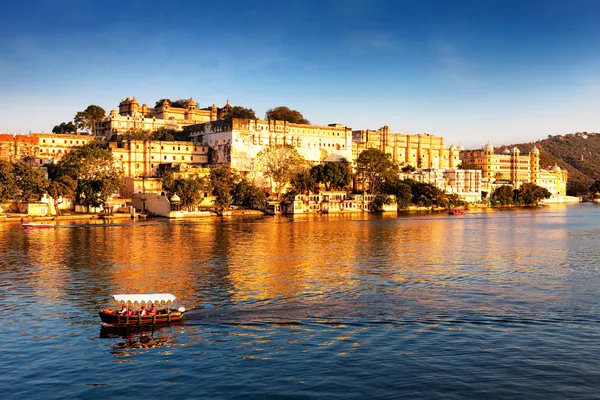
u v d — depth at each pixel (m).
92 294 63.47
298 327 50.41
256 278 72.69
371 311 55.72
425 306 57.78
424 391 37.00
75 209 180.62
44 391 37.50
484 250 101.69
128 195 195.00
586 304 58.69
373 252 97.94
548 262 87.25
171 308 53.69
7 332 49.12
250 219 179.62
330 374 39.75
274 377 39.31
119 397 36.53
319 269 79.69
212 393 36.97
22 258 88.94
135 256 91.50
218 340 46.91
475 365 41.22
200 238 118.56
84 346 45.56
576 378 38.88
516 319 52.88
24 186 162.00
